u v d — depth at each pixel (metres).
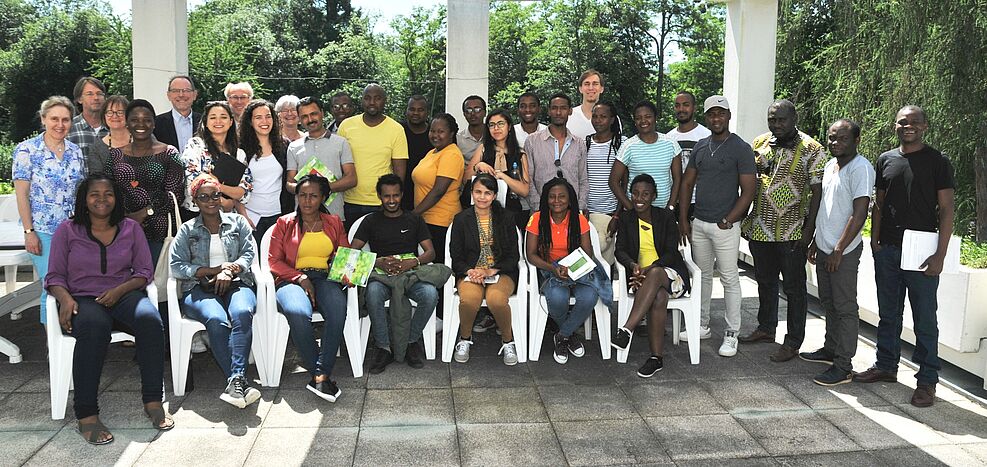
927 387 3.82
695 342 4.45
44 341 4.79
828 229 4.11
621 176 4.82
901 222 3.86
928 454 3.25
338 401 3.81
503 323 4.40
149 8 6.25
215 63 23.55
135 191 4.10
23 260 4.20
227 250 4.05
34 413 3.60
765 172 4.64
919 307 3.80
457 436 3.40
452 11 6.68
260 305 4.01
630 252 4.55
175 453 3.19
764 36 7.18
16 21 31.48
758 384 4.13
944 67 9.10
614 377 4.23
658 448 3.30
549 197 4.50
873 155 10.62
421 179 4.87
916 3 9.38
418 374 4.25
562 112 4.84
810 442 3.37
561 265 4.41
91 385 3.36
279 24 32.84
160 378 3.53
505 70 28.61
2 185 10.17
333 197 4.74
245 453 3.20
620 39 26.44
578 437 3.40
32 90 24.33
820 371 4.35
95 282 3.65
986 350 4.05
